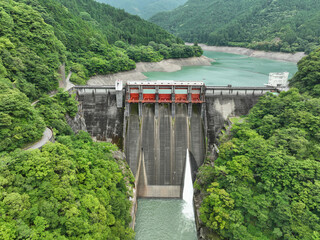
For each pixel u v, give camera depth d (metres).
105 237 33.19
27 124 40.41
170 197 60.06
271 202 41.03
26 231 24.92
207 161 62.34
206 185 53.00
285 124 54.09
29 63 58.91
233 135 59.22
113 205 40.19
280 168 43.31
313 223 36.19
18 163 31.94
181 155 65.06
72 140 51.66
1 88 41.25
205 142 66.19
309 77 64.44
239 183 45.12
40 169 32.28
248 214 41.31
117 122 67.19
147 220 51.56
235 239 38.56
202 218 43.91
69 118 60.28
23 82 53.12
